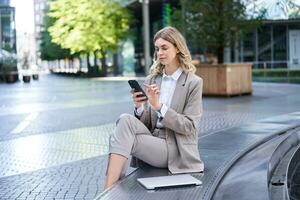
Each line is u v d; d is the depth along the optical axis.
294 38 33.06
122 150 4.27
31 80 43.22
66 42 45.31
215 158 5.48
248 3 18.33
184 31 18.86
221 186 4.36
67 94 22.42
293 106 13.79
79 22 44.59
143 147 4.45
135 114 4.70
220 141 6.79
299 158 5.73
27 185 6.17
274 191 4.23
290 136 6.61
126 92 22.42
